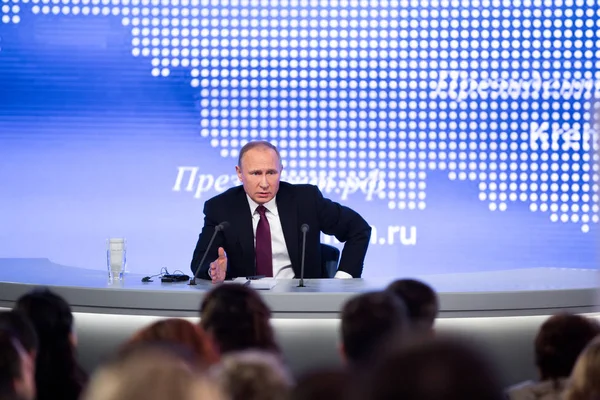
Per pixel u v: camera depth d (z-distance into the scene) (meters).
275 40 15.53
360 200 15.64
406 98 15.55
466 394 1.68
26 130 15.55
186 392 1.86
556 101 15.53
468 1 15.46
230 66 15.57
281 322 7.36
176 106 15.62
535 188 15.64
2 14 15.52
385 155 15.60
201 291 7.40
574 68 15.48
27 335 4.41
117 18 15.55
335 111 15.57
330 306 7.33
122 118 15.62
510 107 15.57
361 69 15.54
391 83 15.53
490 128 15.58
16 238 15.52
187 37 15.55
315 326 7.35
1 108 15.58
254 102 15.58
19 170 15.54
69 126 15.58
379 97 15.55
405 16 15.48
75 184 15.58
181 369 1.90
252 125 15.59
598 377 3.66
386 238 15.68
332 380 2.59
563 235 15.66
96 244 15.57
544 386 4.74
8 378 3.53
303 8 15.49
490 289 7.62
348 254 9.81
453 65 15.51
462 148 15.59
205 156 15.62
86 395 1.96
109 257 8.32
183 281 8.26
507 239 15.68
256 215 9.58
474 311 7.42
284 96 15.57
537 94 15.53
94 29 15.55
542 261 15.70
